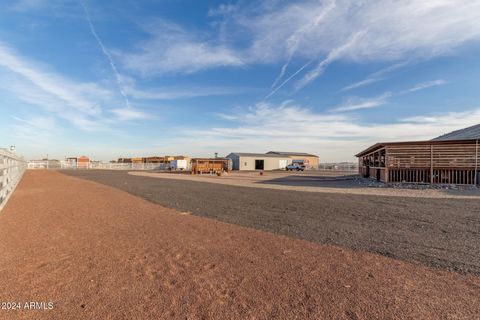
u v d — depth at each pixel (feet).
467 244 15.31
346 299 9.14
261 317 8.09
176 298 9.16
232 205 28.99
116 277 10.77
